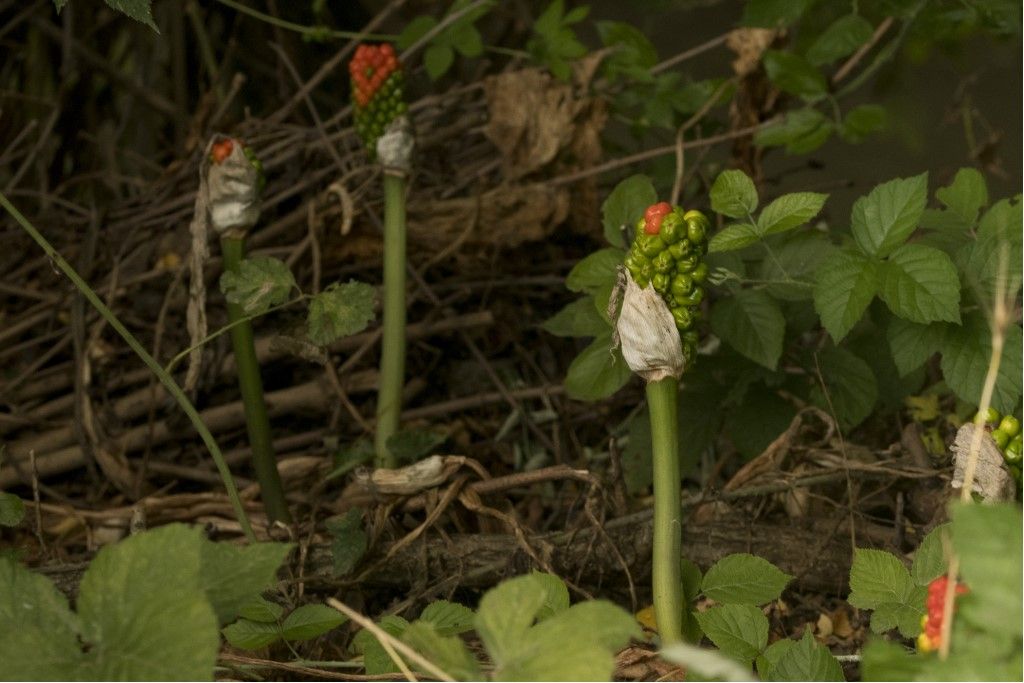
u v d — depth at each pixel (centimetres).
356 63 255
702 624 230
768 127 285
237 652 240
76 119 331
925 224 252
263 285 248
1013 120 392
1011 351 243
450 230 286
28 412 283
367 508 257
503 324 291
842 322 240
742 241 241
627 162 288
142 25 341
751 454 263
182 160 301
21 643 208
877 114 282
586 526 249
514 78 287
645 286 228
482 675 209
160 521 262
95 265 292
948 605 208
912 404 270
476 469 250
